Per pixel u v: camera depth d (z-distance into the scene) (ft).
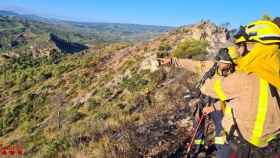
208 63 11.37
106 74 138.10
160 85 72.64
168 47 120.88
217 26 100.94
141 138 27.63
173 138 26.17
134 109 66.18
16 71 259.60
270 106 9.08
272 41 9.12
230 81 9.43
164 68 78.89
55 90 154.51
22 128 121.70
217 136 11.48
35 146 83.51
